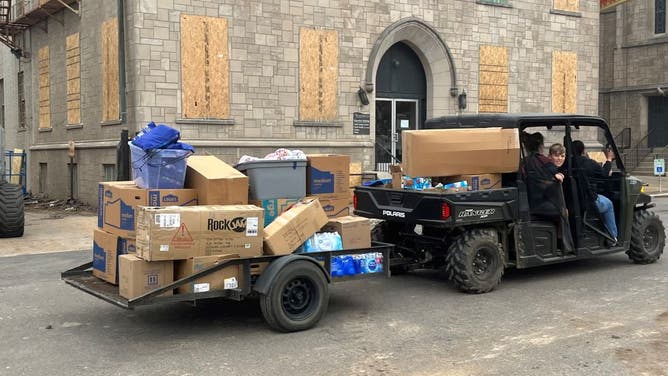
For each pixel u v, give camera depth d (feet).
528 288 24.80
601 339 18.10
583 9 71.26
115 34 50.85
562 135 26.71
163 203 18.80
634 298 22.97
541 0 68.23
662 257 31.53
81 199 58.65
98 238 20.43
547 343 17.79
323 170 22.16
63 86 62.08
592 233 27.22
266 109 52.95
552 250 25.84
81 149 58.23
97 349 17.60
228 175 19.52
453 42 62.80
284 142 53.78
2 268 29.68
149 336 18.80
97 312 21.65
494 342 17.97
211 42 50.37
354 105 57.41
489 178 24.47
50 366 16.21
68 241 37.73
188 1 49.39
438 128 27.89
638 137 93.61
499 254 24.12
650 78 92.02
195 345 17.89
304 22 54.49
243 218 18.53
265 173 20.68
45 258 32.45
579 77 71.36
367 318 20.68
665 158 88.79
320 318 19.70
